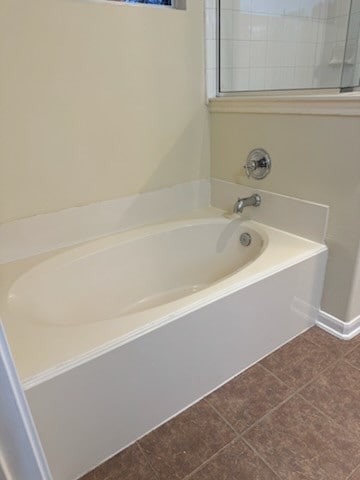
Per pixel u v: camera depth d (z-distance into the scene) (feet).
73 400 3.17
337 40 6.36
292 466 3.55
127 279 5.86
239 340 4.52
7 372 1.34
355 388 4.44
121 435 3.71
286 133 5.22
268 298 4.63
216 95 6.26
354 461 3.57
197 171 6.67
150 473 3.54
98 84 4.98
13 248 5.00
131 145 5.64
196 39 5.68
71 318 4.99
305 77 6.34
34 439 1.54
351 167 4.51
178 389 4.04
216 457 3.67
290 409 4.18
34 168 4.83
